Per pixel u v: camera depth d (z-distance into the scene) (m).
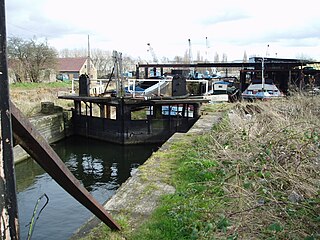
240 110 10.70
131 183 4.83
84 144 16.17
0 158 0.90
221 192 4.00
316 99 9.18
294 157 3.96
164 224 3.43
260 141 4.87
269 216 2.81
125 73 30.53
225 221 2.80
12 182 0.93
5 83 0.89
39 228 6.94
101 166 13.26
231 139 5.83
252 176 3.86
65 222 7.27
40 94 22.31
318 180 3.22
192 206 3.69
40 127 14.88
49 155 1.55
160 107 15.28
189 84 20.11
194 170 5.12
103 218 2.92
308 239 2.38
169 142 7.56
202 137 7.48
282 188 3.39
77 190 2.01
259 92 18.91
